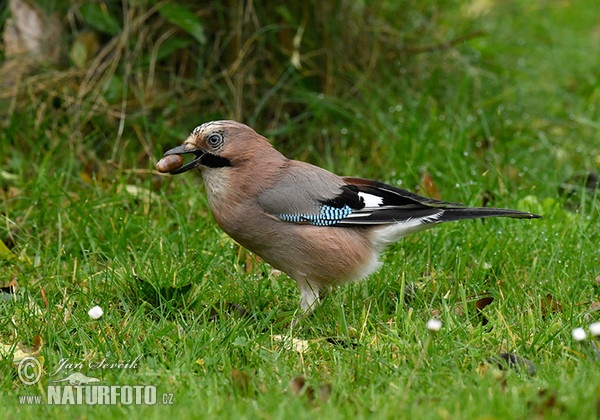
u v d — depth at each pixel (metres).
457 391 6.79
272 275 9.70
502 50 15.10
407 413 6.33
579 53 16.16
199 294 8.91
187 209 11.16
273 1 13.19
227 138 8.70
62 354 7.78
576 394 6.41
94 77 12.73
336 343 8.09
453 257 9.85
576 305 8.65
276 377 7.29
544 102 14.54
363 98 13.41
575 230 10.23
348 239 8.70
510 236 10.12
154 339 7.95
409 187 11.85
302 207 8.64
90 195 11.23
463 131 12.54
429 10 14.73
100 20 12.71
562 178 12.38
